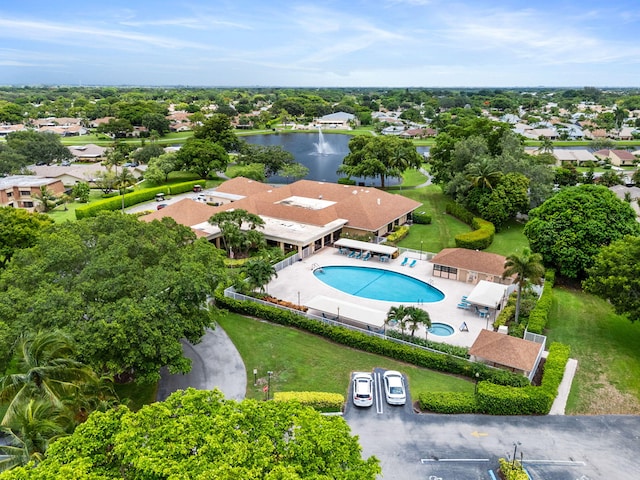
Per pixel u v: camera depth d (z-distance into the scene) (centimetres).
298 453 1758
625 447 2712
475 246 6053
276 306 4441
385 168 9575
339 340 3919
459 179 7594
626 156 13362
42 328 2675
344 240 6169
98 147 14512
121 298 2992
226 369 3559
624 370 3494
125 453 1680
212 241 6169
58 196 9281
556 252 4772
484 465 2583
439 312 4500
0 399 2128
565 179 10038
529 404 2977
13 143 12331
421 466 2573
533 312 4131
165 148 14425
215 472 1561
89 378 2366
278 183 11181
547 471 2533
